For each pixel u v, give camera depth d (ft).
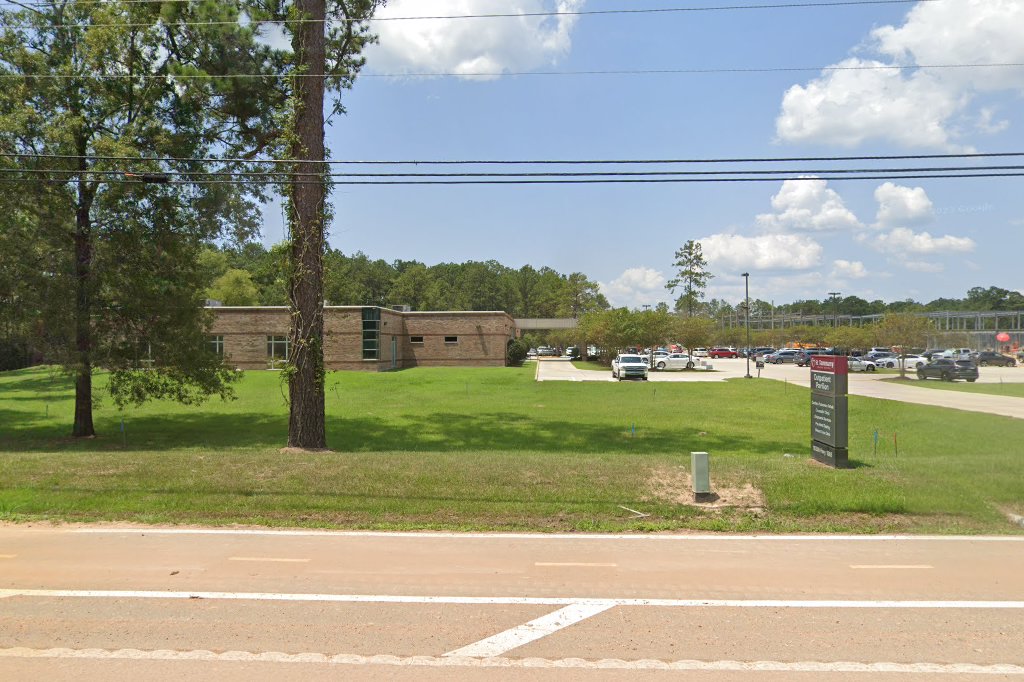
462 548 23.08
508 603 17.76
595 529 25.48
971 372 137.28
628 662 14.19
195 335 62.18
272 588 18.90
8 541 23.76
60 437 60.39
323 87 46.85
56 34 55.88
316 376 45.32
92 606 17.47
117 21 53.83
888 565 21.15
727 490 29.17
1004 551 22.80
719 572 20.42
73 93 54.75
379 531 25.29
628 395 107.76
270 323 153.28
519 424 71.77
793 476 30.91
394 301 380.58
